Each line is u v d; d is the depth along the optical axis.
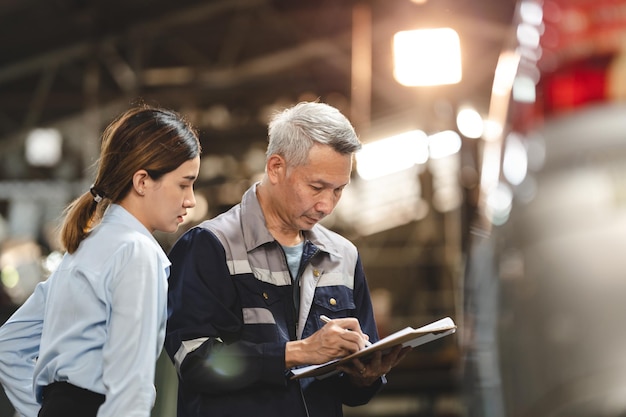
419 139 15.99
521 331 4.57
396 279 17.95
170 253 3.60
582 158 4.66
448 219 16.86
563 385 4.28
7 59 15.12
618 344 4.21
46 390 3.19
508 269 4.89
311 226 3.58
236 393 3.46
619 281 4.30
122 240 3.21
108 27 14.66
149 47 14.87
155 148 3.27
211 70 15.03
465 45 12.92
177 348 3.44
